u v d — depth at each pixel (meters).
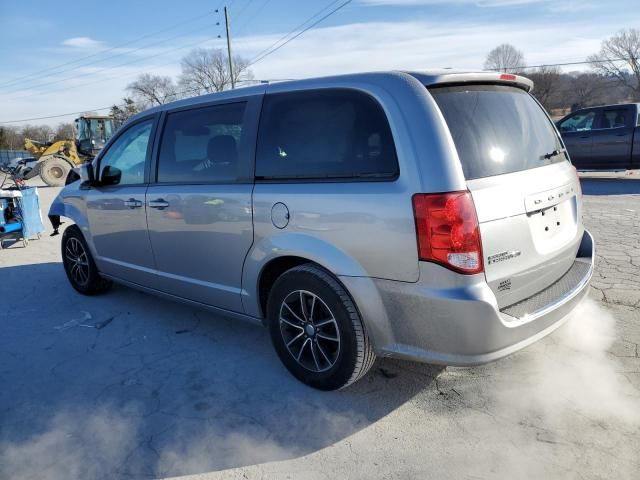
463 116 2.65
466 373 3.24
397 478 2.38
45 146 22.38
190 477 2.46
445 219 2.40
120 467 2.54
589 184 11.79
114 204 4.27
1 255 7.12
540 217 2.83
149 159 3.97
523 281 2.71
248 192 3.18
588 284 3.12
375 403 2.96
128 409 3.03
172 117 3.85
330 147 2.85
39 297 5.14
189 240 3.64
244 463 2.53
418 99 2.57
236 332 4.04
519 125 2.97
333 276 2.85
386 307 2.65
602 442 2.53
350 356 2.85
